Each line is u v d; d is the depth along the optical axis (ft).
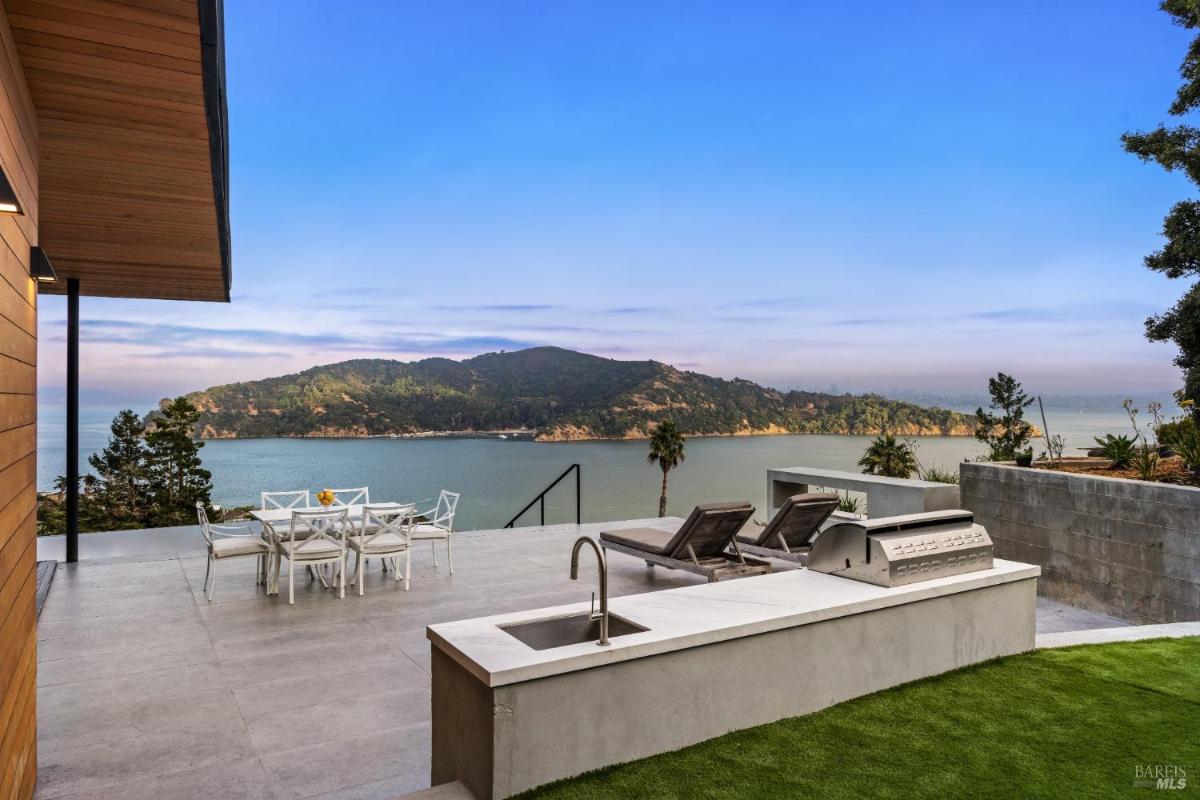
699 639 8.38
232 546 18.19
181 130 9.31
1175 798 7.29
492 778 7.11
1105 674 10.86
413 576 20.68
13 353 7.34
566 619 9.26
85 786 8.79
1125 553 17.92
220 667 13.09
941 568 10.93
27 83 7.97
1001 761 8.14
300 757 9.59
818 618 9.39
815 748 8.41
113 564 21.86
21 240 7.77
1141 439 23.62
